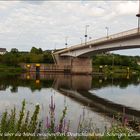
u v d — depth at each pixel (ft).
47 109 91.56
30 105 105.50
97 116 91.25
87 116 90.12
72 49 357.41
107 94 176.65
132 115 100.32
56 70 430.61
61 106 112.37
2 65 422.00
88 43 286.46
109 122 77.20
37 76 329.31
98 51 287.07
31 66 423.23
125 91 195.21
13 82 230.89
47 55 476.95
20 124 31.32
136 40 189.06
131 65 531.91
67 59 436.35
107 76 378.32
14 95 144.87
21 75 335.06
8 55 448.24
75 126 69.56
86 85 235.81
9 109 95.30
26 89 179.73
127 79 328.70
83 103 130.00
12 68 412.98
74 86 223.51
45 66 429.38
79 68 386.32
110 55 556.51
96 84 247.91
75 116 88.53
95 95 169.89
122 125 43.14
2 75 318.65
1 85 200.54
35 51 539.70
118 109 115.55
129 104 133.59
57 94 162.71
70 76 348.38
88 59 388.16
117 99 152.46
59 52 419.13
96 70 445.37
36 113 31.30
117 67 496.64
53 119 32.73
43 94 156.15
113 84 252.01
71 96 157.99
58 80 277.44
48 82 247.91
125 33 195.72
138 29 177.47
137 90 203.31
